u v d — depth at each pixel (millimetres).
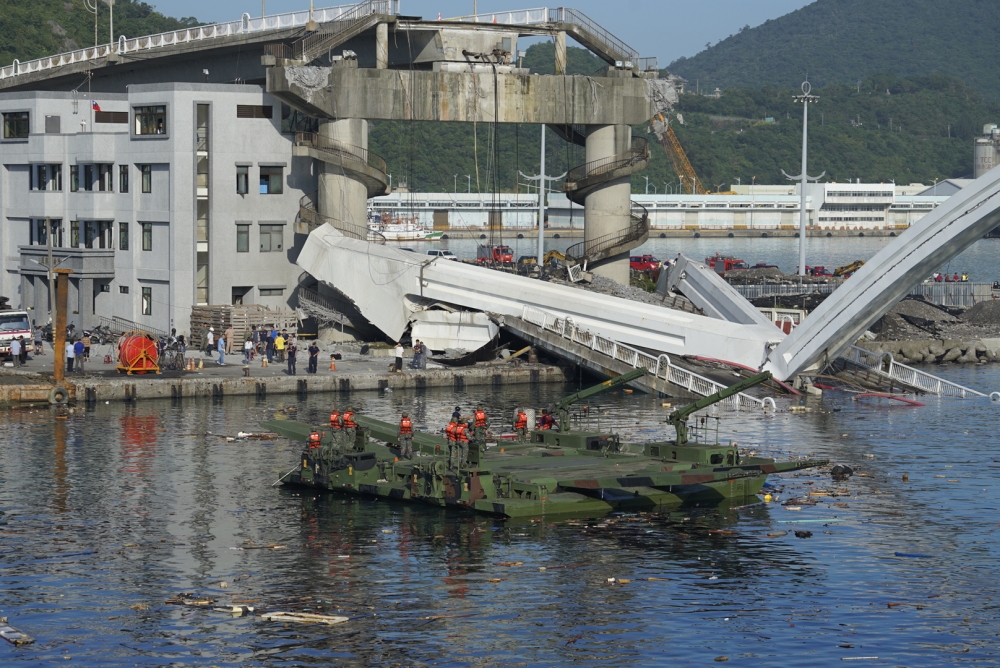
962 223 101375
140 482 77938
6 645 50344
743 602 55688
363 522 68938
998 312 157250
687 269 142625
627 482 70188
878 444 91062
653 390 114812
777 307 158875
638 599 56031
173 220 135500
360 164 139875
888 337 145125
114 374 115875
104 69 189250
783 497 75188
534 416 95125
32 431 94750
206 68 173250
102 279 143375
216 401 110188
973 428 97750
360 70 140125
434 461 73312
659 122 157000
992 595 56688
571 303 124438
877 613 54344
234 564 60875
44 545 63906
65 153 145625
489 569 60250
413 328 130625
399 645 50438
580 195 156875
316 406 107688
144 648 50031
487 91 145750
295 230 140875
